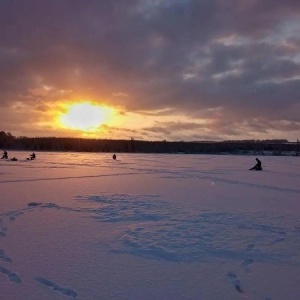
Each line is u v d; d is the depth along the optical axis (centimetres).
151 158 6475
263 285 600
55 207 1245
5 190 1672
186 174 2848
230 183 2164
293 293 571
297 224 1010
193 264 691
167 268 670
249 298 552
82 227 960
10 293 551
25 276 618
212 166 4112
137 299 543
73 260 702
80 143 13275
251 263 700
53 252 746
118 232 910
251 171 3297
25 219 1045
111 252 753
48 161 4600
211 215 1127
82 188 1786
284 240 849
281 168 3900
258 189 1856
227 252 760
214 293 568
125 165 4000
